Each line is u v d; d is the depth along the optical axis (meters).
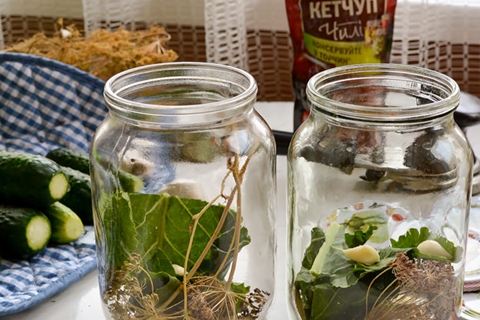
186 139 0.52
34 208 0.71
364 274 0.51
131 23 1.15
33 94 0.88
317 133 0.54
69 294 0.66
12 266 0.68
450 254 0.53
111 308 0.55
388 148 0.52
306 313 0.54
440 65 1.07
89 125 0.89
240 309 0.55
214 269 0.53
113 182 0.53
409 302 0.52
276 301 0.64
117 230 0.54
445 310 0.53
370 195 0.54
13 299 0.62
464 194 0.54
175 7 1.17
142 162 0.52
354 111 0.50
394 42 1.02
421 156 0.52
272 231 0.57
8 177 0.70
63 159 0.79
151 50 0.96
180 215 0.52
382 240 0.55
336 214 0.55
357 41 0.76
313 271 0.53
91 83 0.87
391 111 0.49
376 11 0.75
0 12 1.22
